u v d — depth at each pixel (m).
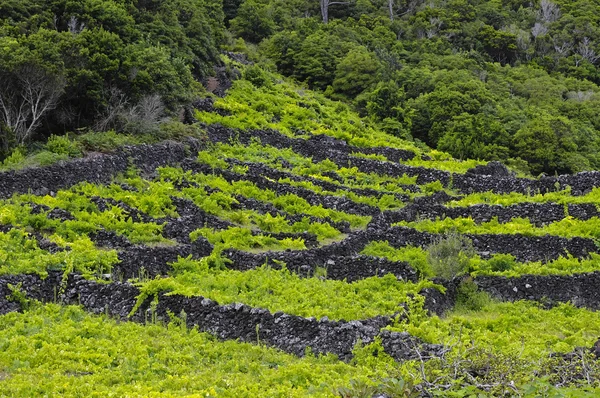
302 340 21.67
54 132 36.00
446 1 82.00
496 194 39.88
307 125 48.34
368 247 31.30
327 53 62.25
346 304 24.47
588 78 74.06
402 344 21.00
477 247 32.38
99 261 24.88
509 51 76.38
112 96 37.38
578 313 27.08
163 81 40.69
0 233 24.80
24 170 29.25
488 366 15.90
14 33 37.69
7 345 19.17
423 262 28.88
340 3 78.81
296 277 27.33
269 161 41.12
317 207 35.44
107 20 42.12
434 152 48.16
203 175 35.97
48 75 33.19
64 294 23.25
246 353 20.86
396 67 63.25
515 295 27.98
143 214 29.77
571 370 17.61
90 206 28.73
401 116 54.34
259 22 68.69
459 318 24.89
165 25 49.12
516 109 57.09
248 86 52.38
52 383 17.02
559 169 50.16
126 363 18.89
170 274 26.38
